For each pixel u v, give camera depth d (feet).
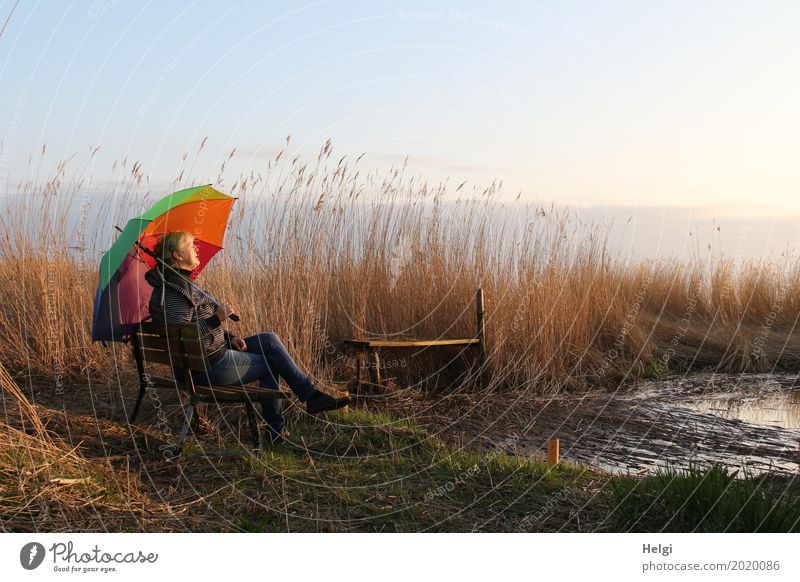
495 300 26.12
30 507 11.62
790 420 22.39
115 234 21.99
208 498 13.11
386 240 26.02
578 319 28.04
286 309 21.25
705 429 21.04
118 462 14.34
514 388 24.75
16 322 21.16
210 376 15.66
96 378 20.21
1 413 15.39
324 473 14.78
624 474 15.99
